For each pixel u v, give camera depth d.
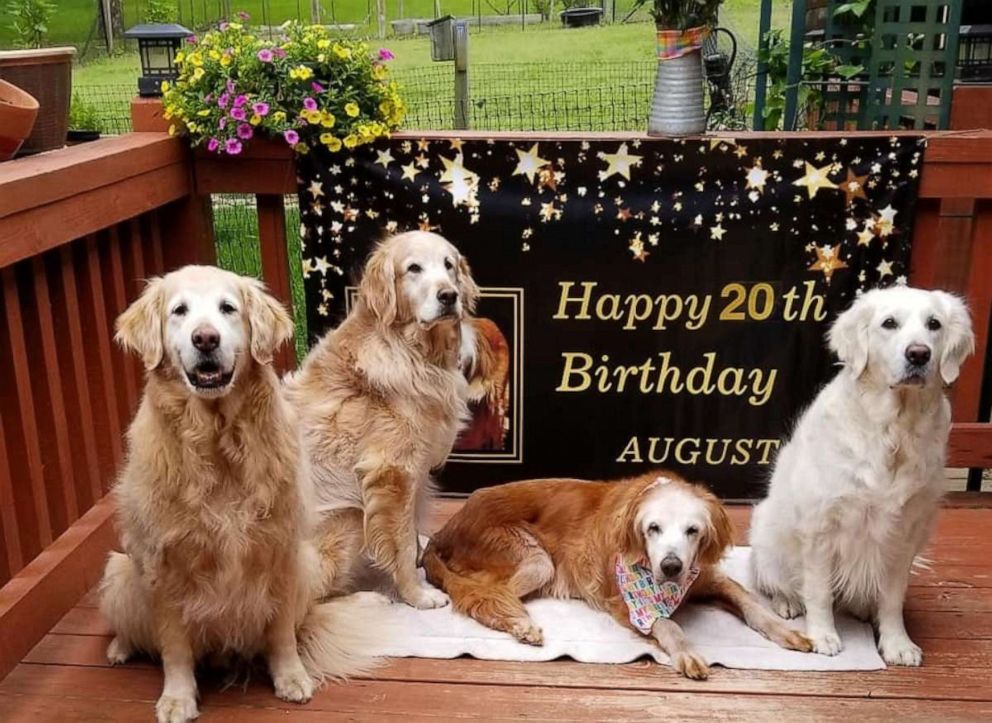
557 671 2.72
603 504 3.10
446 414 3.08
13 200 2.63
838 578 2.81
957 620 2.97
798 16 4.77
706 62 5.24
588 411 3.86
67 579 3.00
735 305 3.71
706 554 2.89
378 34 7.75
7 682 2.66
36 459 2.97
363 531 3.06
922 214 3.66
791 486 2.80
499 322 3.78
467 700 2.59
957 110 4.75
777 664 2.73
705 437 3.86
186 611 2.47
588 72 6.81
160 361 2.33
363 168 3.67
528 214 3.66
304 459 2.62
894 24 4.11
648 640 2.85
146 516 2.39
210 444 2.35
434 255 2.96
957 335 2.59
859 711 2.54
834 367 3.75
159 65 3.86
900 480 2.62
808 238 3.63
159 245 3.84
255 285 2.47
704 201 3.61
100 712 2.54
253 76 3.58
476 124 6.38
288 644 2.62
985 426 3.78
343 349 3.11
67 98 3.74
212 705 2.58
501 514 3.20
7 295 2.77
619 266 3.69
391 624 2.93
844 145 3.52
